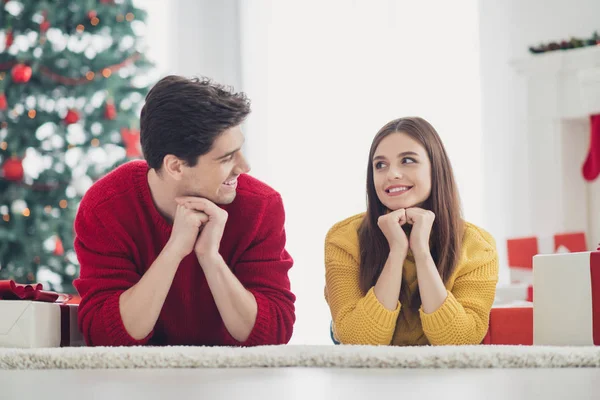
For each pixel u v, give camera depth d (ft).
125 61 16.90
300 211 18.40
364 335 6.35
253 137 18.88
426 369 4.40
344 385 3.61
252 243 6.72
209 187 6.35
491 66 17.29
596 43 15.12
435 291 6.35
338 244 6.87
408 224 6.96
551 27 16.81
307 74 18.63
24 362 4.87
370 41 18.16
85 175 16.35
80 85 16.56
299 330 18.04
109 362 4.78
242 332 6.39
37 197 16.25
